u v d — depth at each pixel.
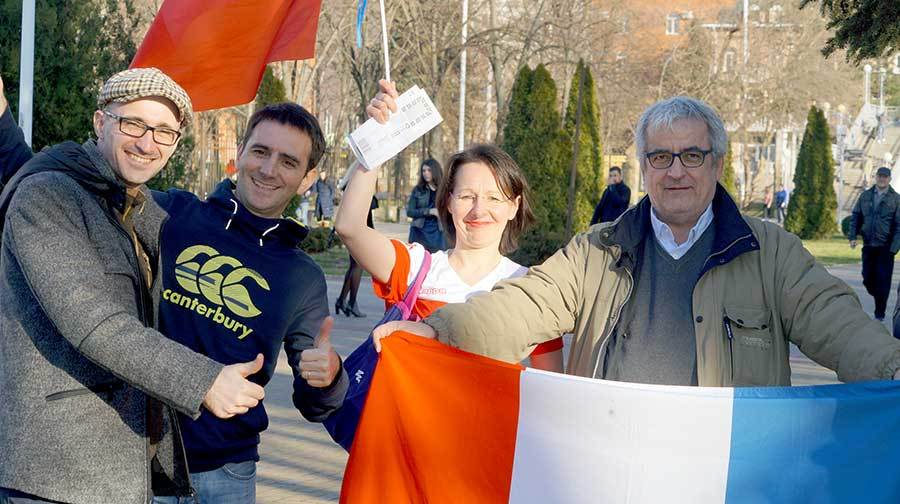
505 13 38.53
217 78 4.99
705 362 3.55
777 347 3.56
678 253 3.69
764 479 3.50
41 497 3.11
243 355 3.98
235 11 4.90
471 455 3.71
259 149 4.04
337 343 11.94
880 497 3.45
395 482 3.76
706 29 52.28
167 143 3.41
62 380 3.14
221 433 3.85
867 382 3.41
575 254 3.80
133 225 3.48
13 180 3.29
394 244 4.18
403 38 34.12
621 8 40.50
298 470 6.81
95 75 15.87
